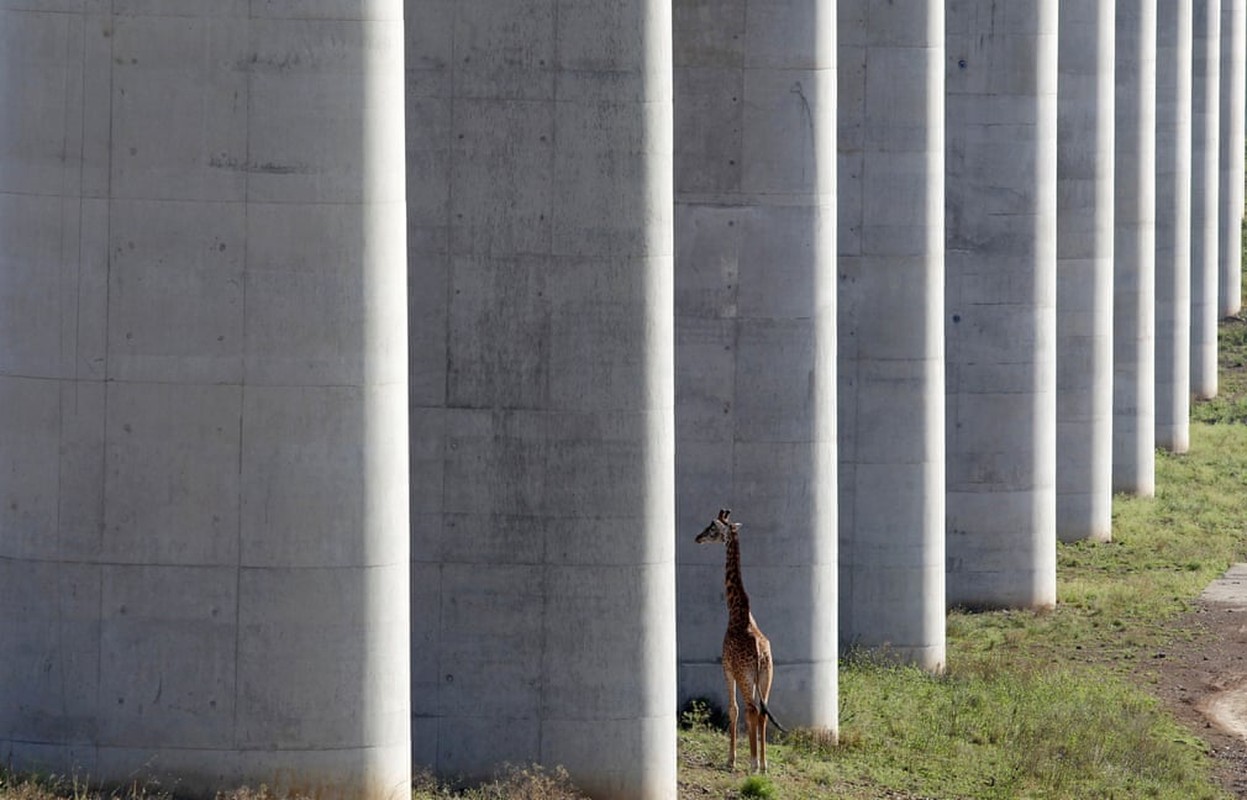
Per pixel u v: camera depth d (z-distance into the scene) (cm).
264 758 6419
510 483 7781
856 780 8962
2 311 6475
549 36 7625
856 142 11181
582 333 7719
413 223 7731
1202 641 12900
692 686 9581
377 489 6456
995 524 13588
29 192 6400
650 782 7900
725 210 9400
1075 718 10381
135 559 6412
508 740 7838
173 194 6328
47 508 6450
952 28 13225
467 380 7762
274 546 6378
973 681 11312
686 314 9475
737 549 8644
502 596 7806
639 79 7675
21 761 6500
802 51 9331
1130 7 17862
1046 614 13600
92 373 6397
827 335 9588
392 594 6519
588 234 7694
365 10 6334
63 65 6347
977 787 9075
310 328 6350
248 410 6356
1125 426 18475
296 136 6306
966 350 13488
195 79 6300
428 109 7681
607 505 7769
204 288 6338
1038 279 13462
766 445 9512
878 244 11256
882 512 11431
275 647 6397
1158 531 16800
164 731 6438
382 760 6519
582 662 7806
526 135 7662
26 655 6488
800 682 9650
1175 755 9944
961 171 13325
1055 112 13425
